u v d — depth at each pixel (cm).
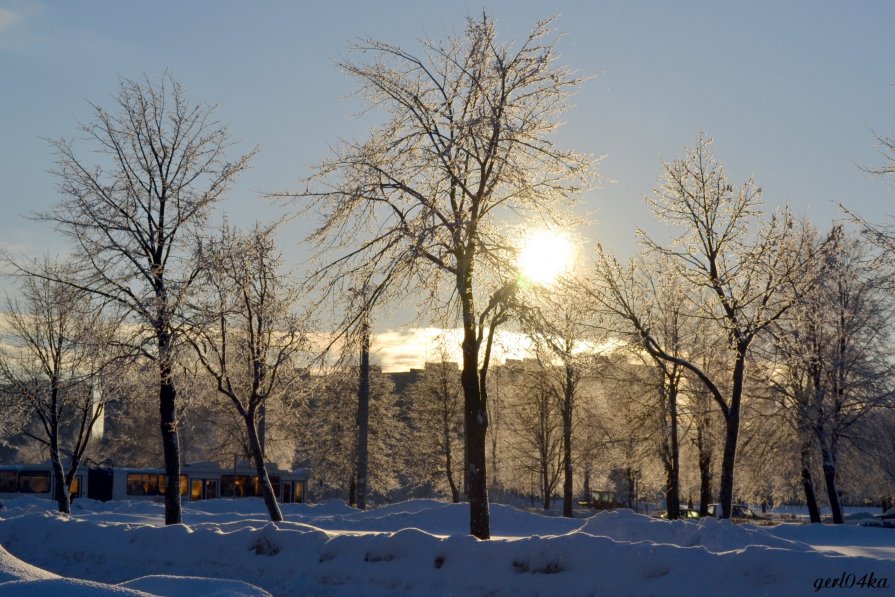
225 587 804
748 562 988
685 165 2605
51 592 646
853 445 3712
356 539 1398
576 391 4503
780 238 2538
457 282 1633
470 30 1695
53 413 3638
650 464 4406
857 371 3634
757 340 3216
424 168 1645
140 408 6438
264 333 2439
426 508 2877
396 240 1614
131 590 675
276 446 6694
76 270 2423
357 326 1686
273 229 2470
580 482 6412
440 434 6069
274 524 1565
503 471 6056
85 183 2414
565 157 1652
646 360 3781
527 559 1168
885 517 5200
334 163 1681
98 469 5700
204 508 4078
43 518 2078
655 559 1066
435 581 1239
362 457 3566
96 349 2384
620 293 2609
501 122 1616
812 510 3838
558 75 1672
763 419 3822
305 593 1346
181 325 2336
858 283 3412
